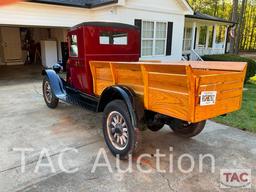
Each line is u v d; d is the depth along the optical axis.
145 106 2.66
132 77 2.79
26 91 6.76
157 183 2.42
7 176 2.51
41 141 3.40
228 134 3.73
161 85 2.38
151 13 9.29
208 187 2.36
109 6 8.26
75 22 8.73
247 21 32.44
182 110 2.20
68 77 4.75
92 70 3.59
